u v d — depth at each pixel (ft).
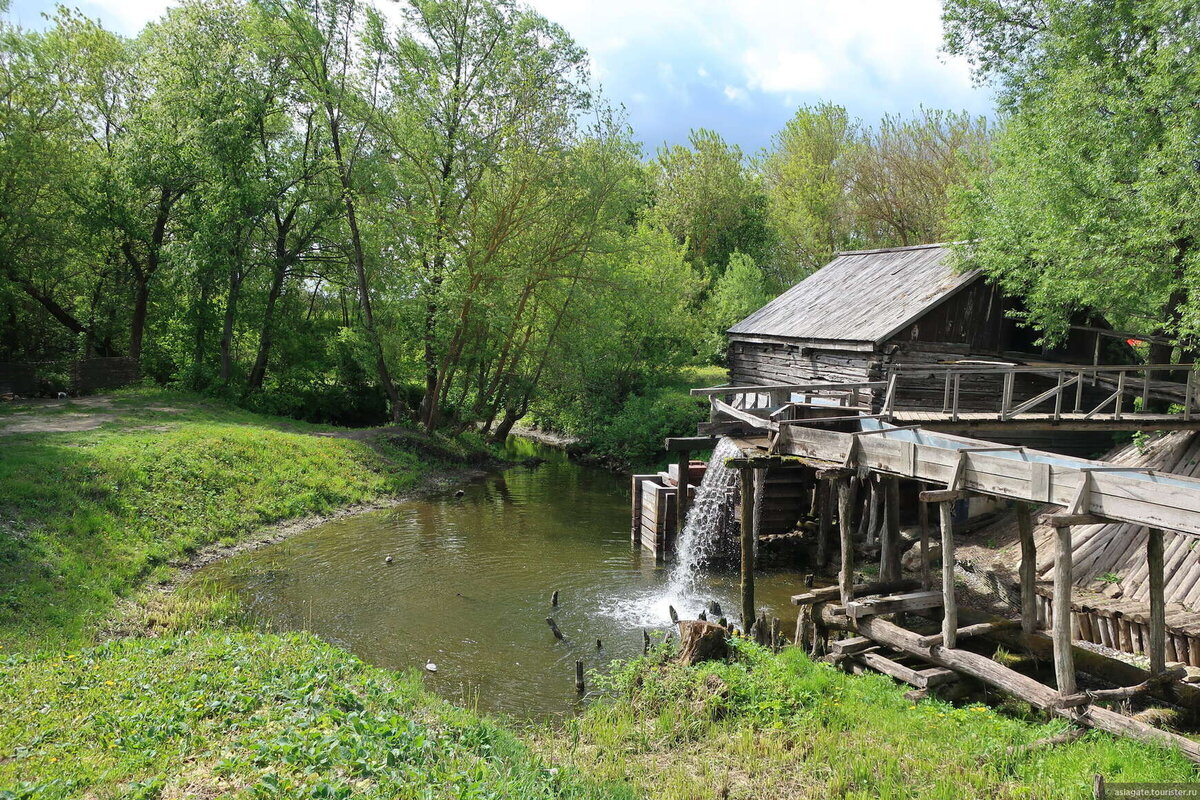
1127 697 30.07
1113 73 56.39
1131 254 52.60
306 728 24.85
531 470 103.04
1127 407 67.26
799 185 161.17
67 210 102.58
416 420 108.17
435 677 38.68
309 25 88.74
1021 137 65.51
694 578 57.06
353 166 96.68
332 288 123.75
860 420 56.59
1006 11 71.20
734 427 59.36
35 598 41.47
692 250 168.55
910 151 145.38
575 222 99.60
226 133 96.27
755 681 34.19
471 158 93.61
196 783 21.09
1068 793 24.27
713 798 25.79
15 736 23.75
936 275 72.69
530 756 28.25
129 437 70.23
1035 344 67.56
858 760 27.22
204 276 100.48
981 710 31.58
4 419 78.02
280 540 63.77
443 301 91.30
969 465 34.27
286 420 99.66
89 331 114.11
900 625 40.11
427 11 91.81
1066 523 28.86
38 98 98.22
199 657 33.01
